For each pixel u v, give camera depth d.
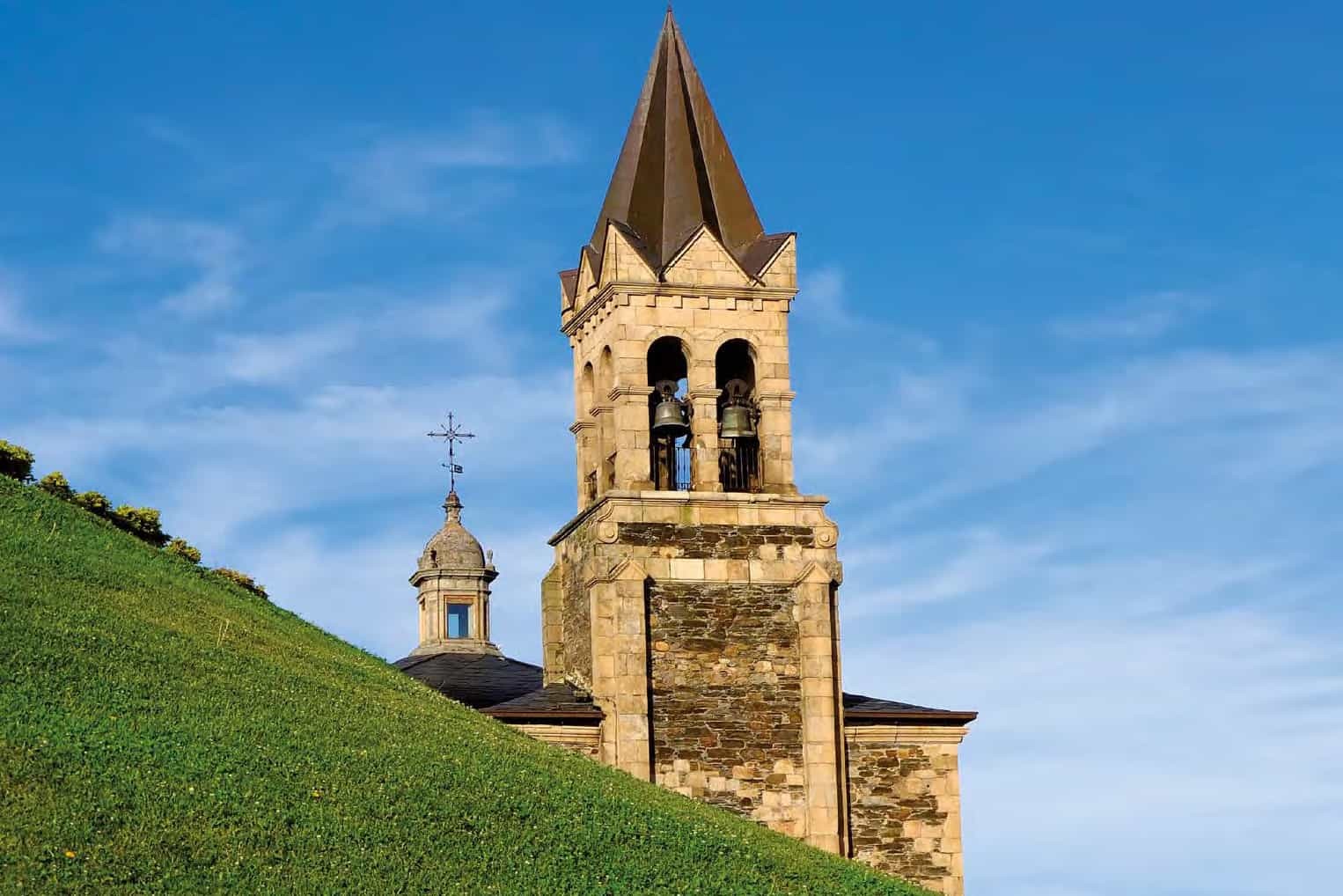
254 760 41.06
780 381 55.19
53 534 52.72
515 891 39.31
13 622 44.06
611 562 53.19
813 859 47.59
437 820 41.22
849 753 53.91
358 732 44.72
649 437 54.47
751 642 53.41
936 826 53.78
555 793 44.81
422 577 70.44
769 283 55.56
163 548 59.12
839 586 54.28
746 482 55.41
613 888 40.88
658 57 58.62
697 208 56.47
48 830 35.53
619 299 54.78
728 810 52.38
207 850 36.81
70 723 39.84
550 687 55.47
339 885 37.22
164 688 43.38
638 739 52.16
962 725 54.38
